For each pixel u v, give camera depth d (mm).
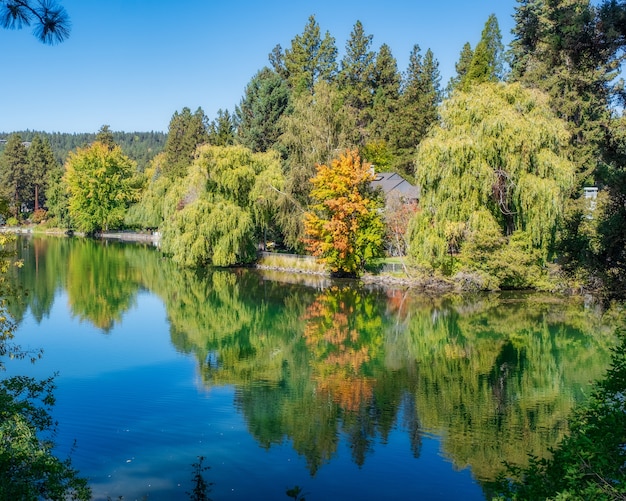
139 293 40625
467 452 15797
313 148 48438
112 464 14789
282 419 18031
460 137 36281
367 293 40125
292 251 55625
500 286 39625
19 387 11672
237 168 50000
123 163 93875
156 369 23250
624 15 13023
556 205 34562
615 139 14828
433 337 28750
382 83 94875
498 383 21766
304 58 98000
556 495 8375
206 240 49906
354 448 16031
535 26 15672
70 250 68500
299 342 28172
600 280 15703
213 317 33656
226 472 14469
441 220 37250
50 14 7188
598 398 10180
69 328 30312
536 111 36656
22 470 9430
